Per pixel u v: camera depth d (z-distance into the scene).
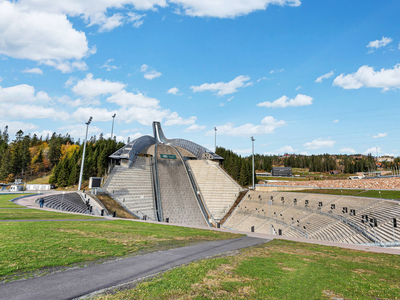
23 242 14.41
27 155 124.06
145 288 8.78
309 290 9.52
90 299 7.66
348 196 57.53
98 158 99.94
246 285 9.63
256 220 62.44
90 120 70.56
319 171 197.12
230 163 116.50
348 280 11.05
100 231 20.94
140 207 67.00
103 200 62.62
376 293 9.62
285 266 12.79
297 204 63.31
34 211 32.84
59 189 84.94
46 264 10.87
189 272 10.81
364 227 38.38
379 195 55.81
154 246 16.44
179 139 144.25
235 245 18.45
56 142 138.75
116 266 11.42
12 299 7.31
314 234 46.72
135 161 94.75
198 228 28.33
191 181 89.94
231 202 77.31
